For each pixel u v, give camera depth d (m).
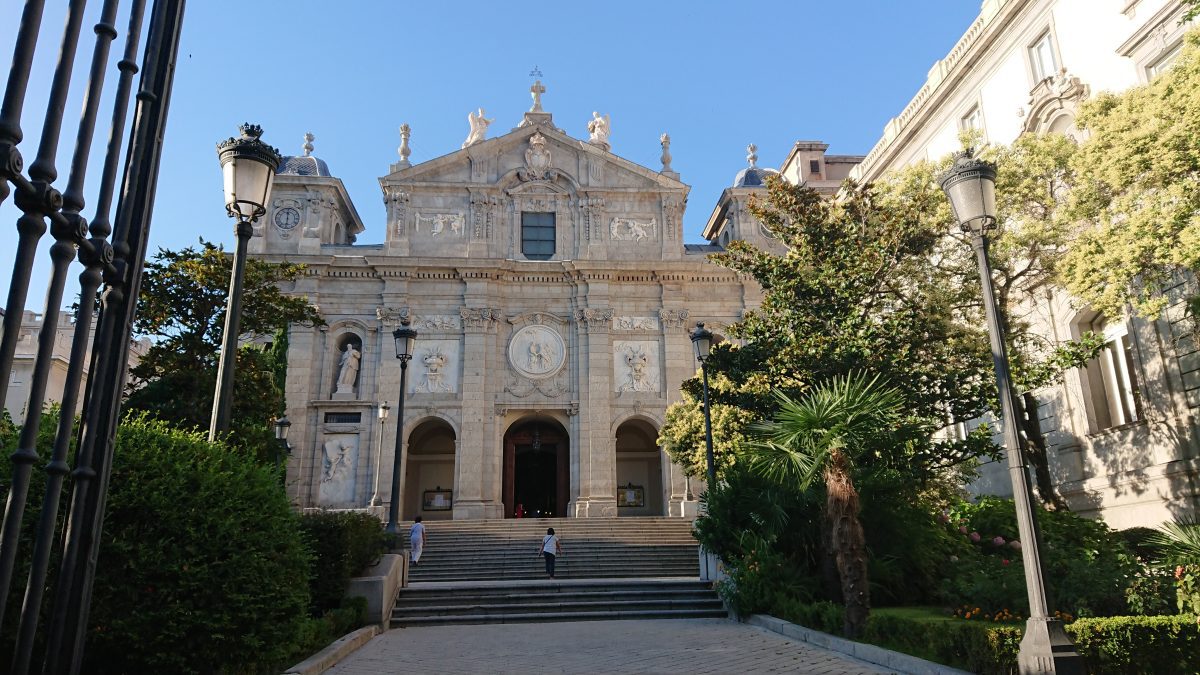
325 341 40.75
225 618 8.62
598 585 21.22
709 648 13.19
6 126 3.74
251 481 9.86
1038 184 20.94
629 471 44.81
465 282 41.81
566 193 44.00
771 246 43.97
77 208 4.48
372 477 38.81
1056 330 24.88
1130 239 15.92
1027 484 9.31
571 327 42.25
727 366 20.41
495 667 11.66
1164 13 20.53
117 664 8.65
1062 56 25.06
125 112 5.28
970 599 11.88
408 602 19.75
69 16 4.39
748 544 17.45
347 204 45.91
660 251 43.53
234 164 11.41
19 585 7.98
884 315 19.83
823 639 12.87
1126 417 22.91
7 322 3.78
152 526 8.64
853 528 13.01
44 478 8.34
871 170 37.09
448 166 43.56
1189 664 9.16
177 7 5.95
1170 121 14.92
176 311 24.28
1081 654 8.76
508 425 41.53
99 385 5.34
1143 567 12.02
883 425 13.17
